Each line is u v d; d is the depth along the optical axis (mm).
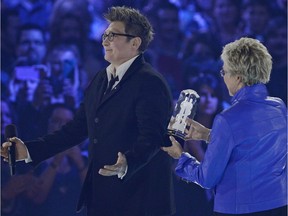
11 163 14352
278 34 26672
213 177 12328
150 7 26719
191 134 13109
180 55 26453
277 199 12281
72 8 26516
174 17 26578
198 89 25922
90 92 14508
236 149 12234
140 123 13461
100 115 13945
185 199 24078
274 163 12328
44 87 25797
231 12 26719
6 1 26469
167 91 13930
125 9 14164
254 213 12211
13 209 24547
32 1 26625
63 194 24734
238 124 12211
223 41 26719
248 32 26781
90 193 14133
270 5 26844
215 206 12562
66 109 25625
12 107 25578
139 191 13812
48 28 26500
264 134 12219
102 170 12609
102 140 13867
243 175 12227
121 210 13781
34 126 25438
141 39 14078
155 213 13852
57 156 24719
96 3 26750
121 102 13766
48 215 24672
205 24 26812
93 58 26422
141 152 12984
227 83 12641
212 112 25625
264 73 12414
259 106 12367
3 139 25297
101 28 26641
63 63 26094
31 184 24625
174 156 13180
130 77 13867
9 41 26250
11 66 26016
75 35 26438
